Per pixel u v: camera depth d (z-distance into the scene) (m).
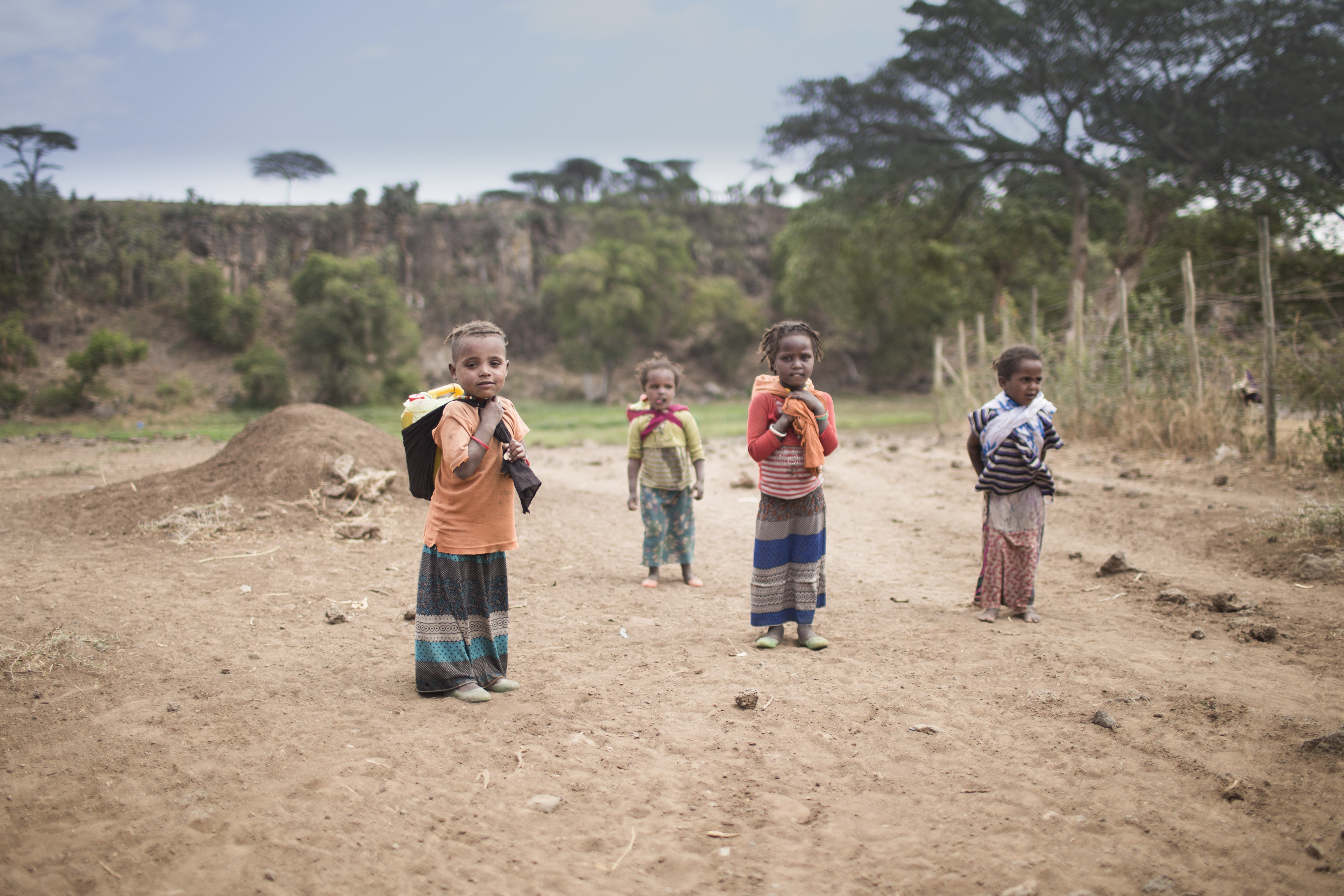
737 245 80.38
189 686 3.96
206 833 2.70
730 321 63.56
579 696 3.93
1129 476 10.34
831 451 4.70
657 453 6.32
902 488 11.30
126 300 52.09
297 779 3.04
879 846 2.67
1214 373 12.12
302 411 9.31
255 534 7.29
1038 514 5.20
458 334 3.79
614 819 2.84
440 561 3.90
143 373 46.66
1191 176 28.50
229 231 59.72
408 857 2.58
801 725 3.61
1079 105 29.86
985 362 17.77
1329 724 3.48
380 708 3.74
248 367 44.81
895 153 31.77
